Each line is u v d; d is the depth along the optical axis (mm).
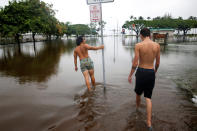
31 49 18219
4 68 7328
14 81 5082
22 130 2344
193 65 6977
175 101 3277
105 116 2717
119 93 3801
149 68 2512
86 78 3992
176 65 7023
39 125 2475
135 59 2512
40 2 28641
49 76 5711
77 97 3625
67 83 4777
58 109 3025
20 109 3043
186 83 4469
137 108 2979
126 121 2543
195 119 2574
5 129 2373
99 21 3930
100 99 3461
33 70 6781
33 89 4242
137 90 2680
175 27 64125
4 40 29656
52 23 33844
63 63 8516
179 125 2406
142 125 2426
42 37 53562
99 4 3836
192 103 3186
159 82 4582
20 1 24766
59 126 2439
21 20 22109
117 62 8273
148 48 2480
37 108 3076
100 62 8375
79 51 4012
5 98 3611
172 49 14055
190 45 18422
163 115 2707
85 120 2605
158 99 3379
